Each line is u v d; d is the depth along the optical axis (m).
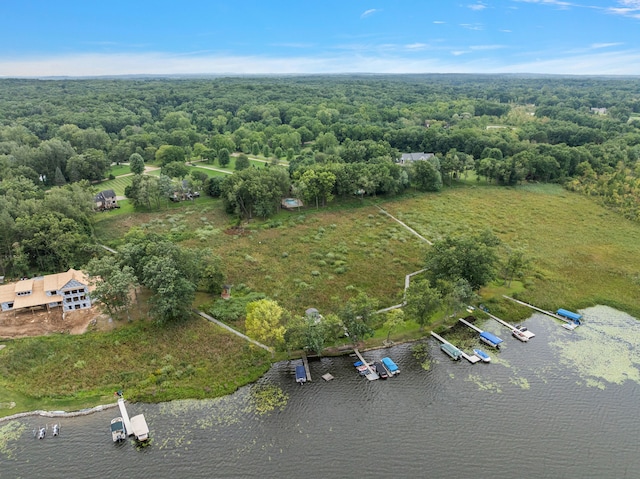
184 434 60.97
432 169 163.00
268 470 55.66
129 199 146.00
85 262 103.44
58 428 61.16
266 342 79.06
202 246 115.81
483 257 89.31
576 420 63.91
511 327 85.81
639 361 76.88
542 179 179.62
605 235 127.75
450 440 60.44
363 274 104.06
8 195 114.75
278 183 140.25
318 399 67.75
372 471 55.66
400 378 72.50
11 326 80.62
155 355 74.75
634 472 55.94
